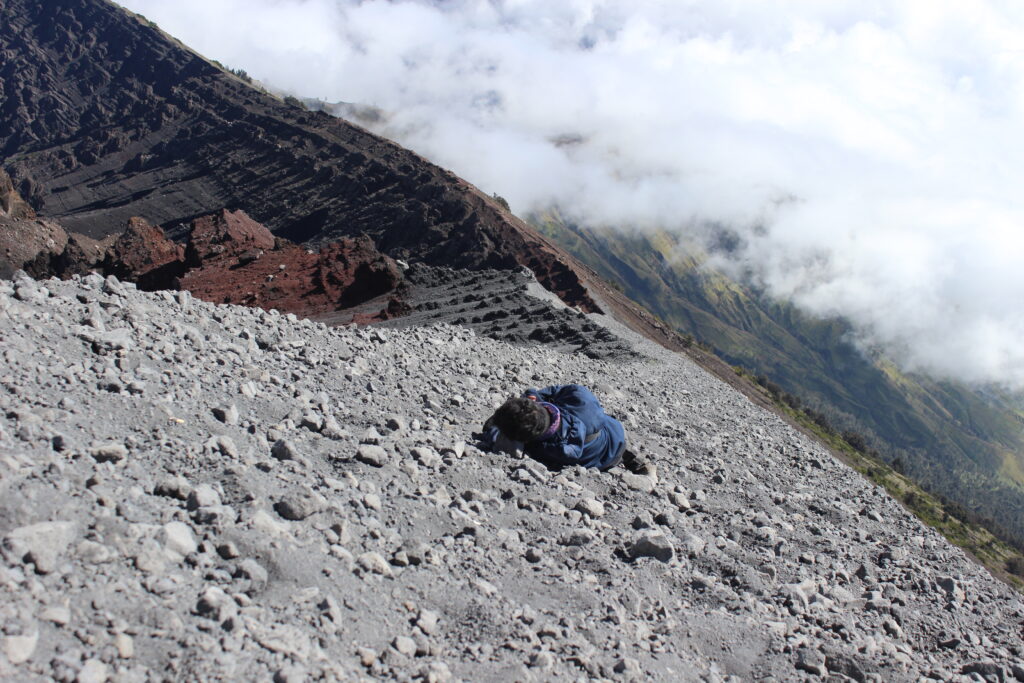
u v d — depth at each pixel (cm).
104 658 300
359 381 924
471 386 1101
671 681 428
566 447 735
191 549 392
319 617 381
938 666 536
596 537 597
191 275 4147
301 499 477
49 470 419
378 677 359
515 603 467
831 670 485
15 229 6309
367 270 3719
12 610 298
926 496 11288
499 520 588
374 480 584
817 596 605
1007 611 731
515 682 379
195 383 697
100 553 355
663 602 527
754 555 647
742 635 505
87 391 584
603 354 2316
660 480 821
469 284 3556
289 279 3912
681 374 2294
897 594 666
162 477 477
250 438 605
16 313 674
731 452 1144
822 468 1223
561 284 6109
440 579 467
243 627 346
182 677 306
